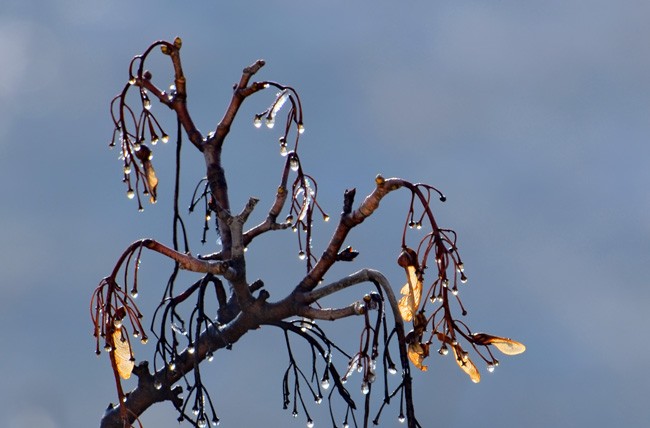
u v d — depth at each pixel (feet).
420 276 8.51
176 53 8.62
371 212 8.50
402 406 8.40
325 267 8.54
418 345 8.50
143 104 8.62
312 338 8.56
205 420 8.45
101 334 8.43
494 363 8.52
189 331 8.51
